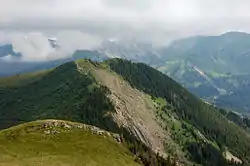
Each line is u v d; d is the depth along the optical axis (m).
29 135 133.50
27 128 139.50
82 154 128.62
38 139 131.88
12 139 126.62
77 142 138.00
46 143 129.25
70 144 135.25
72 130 148.00
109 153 140.38
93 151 135.62
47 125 144.88
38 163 109.38
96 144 143.00
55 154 121.69
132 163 142.88
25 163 106.81
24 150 119.25
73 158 123.12
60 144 132.12
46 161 112.75
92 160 128.12
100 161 130.38
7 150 115.94
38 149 123.19
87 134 148.62
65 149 129.50
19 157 111.94
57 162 114.56
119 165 134.38
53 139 134.00
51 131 140.38
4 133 132.38
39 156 116.81
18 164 104.25
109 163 131.75
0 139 124.81
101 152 138.00
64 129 146.25
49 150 124.06
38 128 141.38
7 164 102.00
